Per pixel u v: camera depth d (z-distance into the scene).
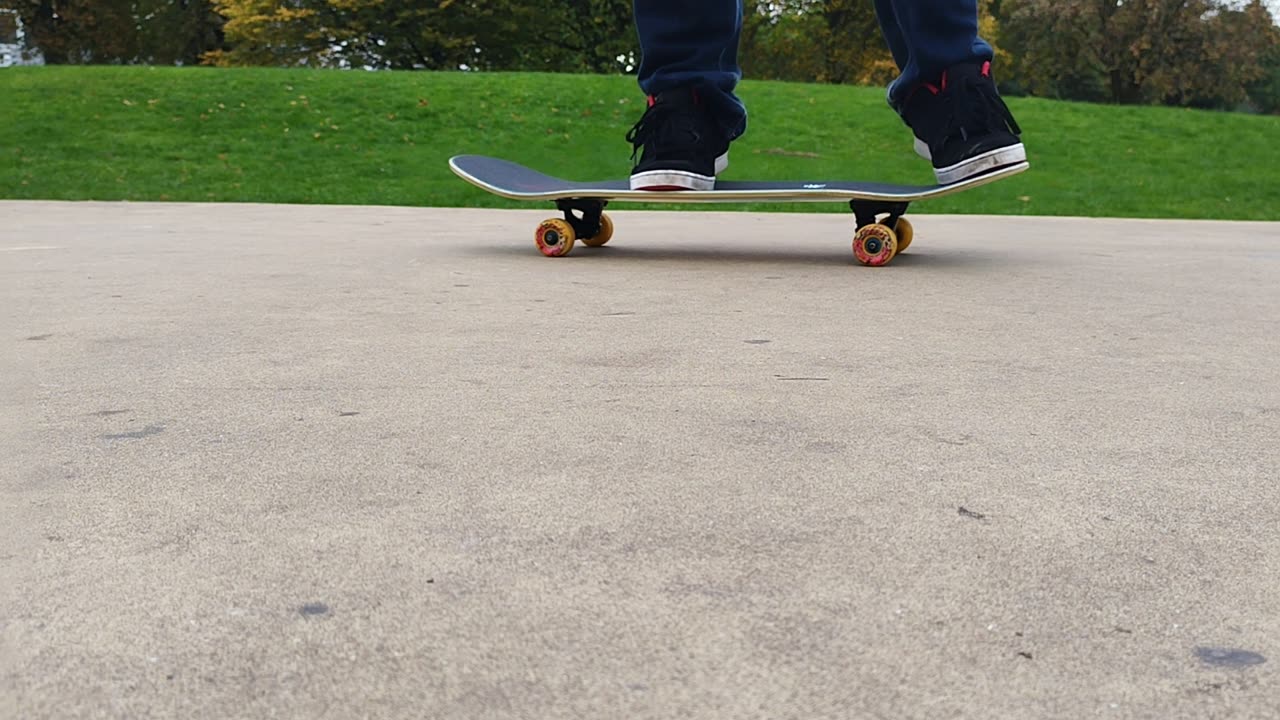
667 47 4.43
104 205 9.46
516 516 1.51
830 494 1.61
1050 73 37.47
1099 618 1.21
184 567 1.34
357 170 12.54
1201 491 1.64
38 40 34.56
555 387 2.29
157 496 1.61
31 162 12.16
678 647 1.13
